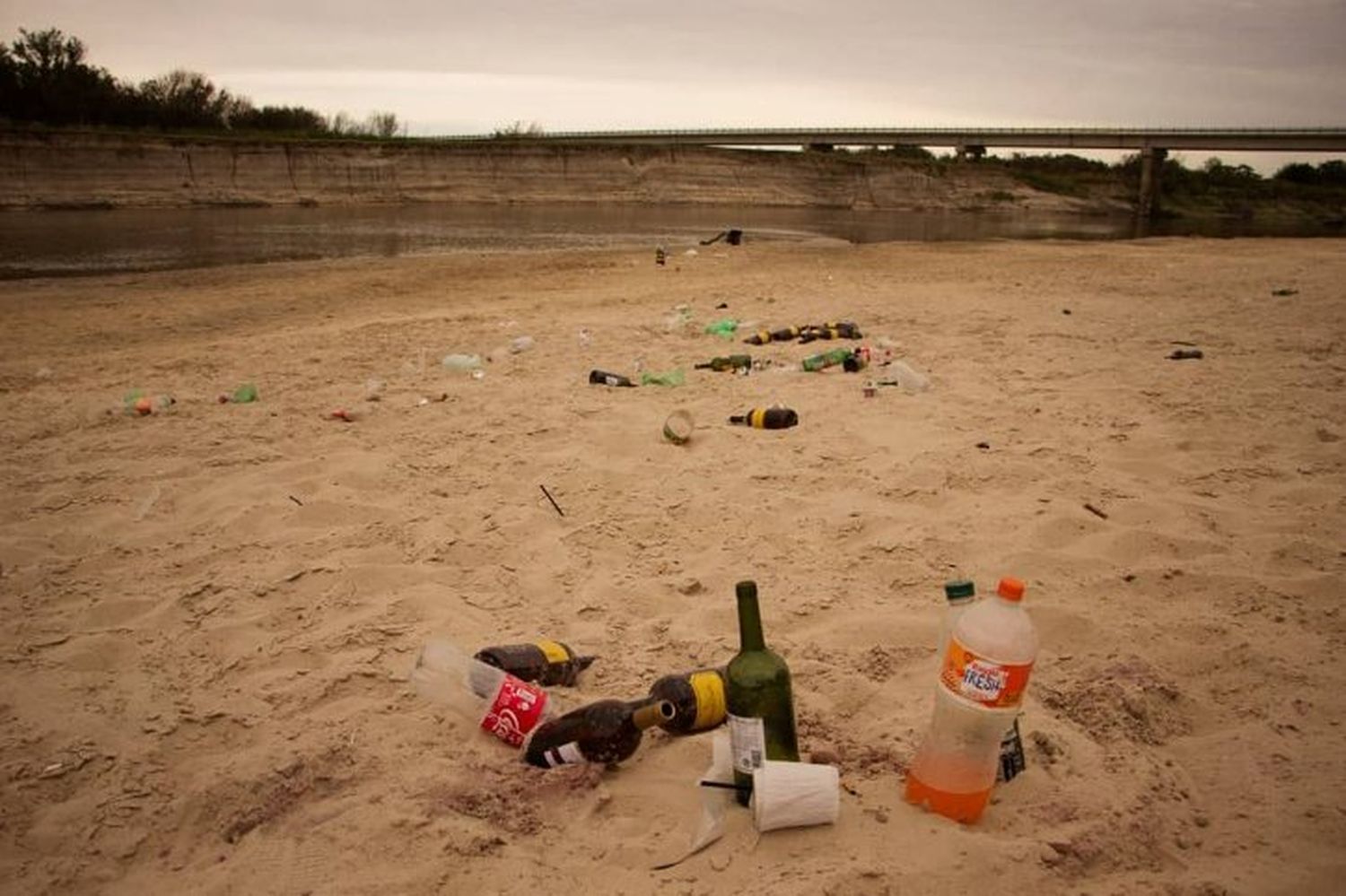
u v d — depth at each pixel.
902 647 3.44
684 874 2.24
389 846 2.36
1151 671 3.19
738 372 7.66
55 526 4.67
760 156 57.16
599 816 2.49
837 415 6.34
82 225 26.28
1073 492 4.89
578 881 2.24
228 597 3.88
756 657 2.50
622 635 3.54
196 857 2.43
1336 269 16.11
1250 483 5.04
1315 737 2.82
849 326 9.42
